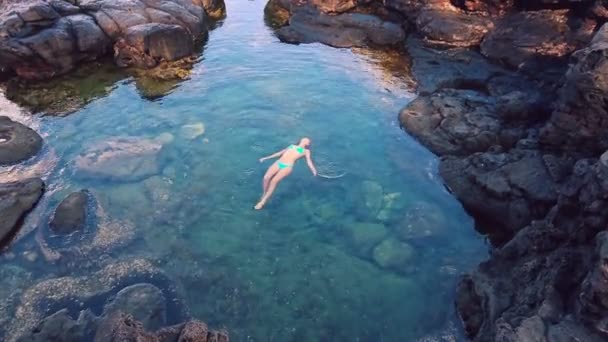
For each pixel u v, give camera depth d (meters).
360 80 20.61
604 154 9.53
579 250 9.26
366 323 10.23
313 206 13.35
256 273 11.34
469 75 20.58
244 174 14.45
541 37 20.36
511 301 9.49
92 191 13.73
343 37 24.61
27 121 17.23
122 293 10.56
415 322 10.27
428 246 12.22
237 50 23.58
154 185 13.96
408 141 16.38
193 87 19.75
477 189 13.52
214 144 15.82
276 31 26.00
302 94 19.19
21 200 13.05
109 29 22.02
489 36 22.53
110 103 18.53
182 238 12.27
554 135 13.51
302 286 11.05
